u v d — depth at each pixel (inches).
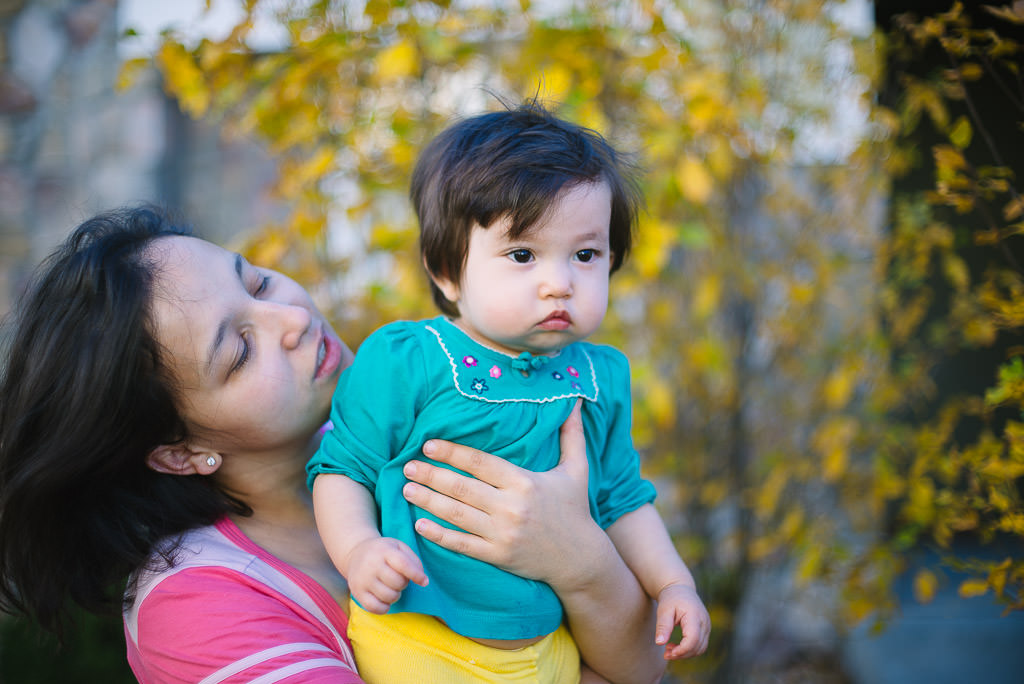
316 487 50.5
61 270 50.0
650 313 123.3
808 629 167.2
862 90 113.7
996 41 63.4
